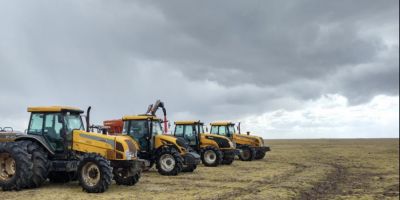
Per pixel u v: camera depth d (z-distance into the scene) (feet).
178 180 49.65
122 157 40.19
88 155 38.45
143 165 42.50
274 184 46.93
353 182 50.16
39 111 41.86
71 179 44.70
